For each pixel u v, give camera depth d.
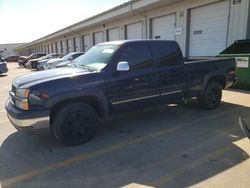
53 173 3.42
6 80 15.65
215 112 6.16
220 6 11.55
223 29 11.55
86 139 4.39
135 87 4.78
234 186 2.98
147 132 4.90
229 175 3.23
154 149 4.09
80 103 4.27
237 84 9.12
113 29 22.05
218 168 3.42
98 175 3.33
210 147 4.11
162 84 5.18
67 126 4.16
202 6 12.59
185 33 13.70
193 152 3.94
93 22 22.47
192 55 13.72
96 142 4.46
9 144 4.46
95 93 4.29
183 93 5.65
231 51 9.93
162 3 14.16
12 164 3.71
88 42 28.39
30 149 4.23
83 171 3.45
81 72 4.37
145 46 4.98
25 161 3.80
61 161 3.77
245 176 3.20
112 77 4.47
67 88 4.03
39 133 3.97
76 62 5.36
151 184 3.08
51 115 4.11
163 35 15.77
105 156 3.89
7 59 54.44
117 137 4.67
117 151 4.06
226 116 5.80
